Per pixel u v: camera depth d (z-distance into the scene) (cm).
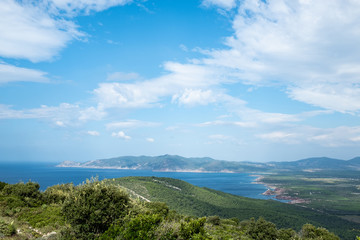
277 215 14562
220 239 2019
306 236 3747
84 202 1436
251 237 4356
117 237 1259
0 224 1573
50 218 1966
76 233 1388
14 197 2380
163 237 1199
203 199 17050
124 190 1584
